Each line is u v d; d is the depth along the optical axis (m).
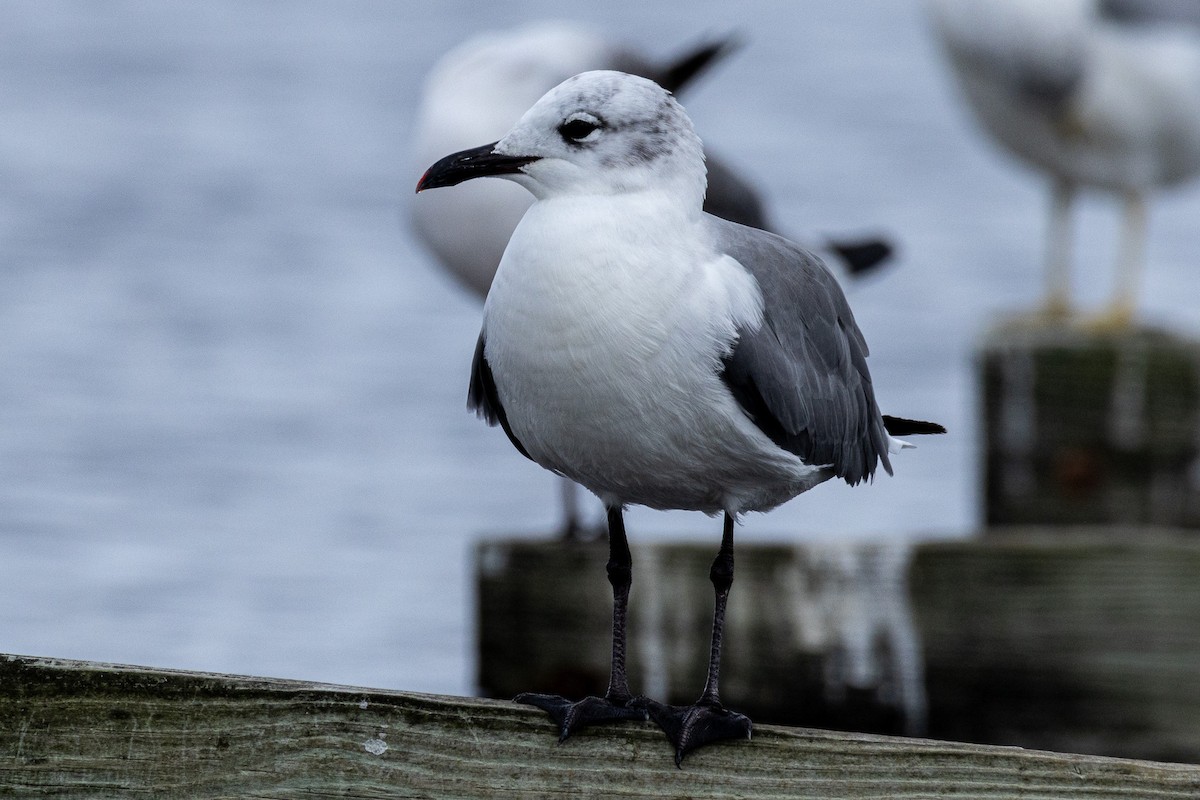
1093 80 13.94
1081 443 10.84
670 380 6.18
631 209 6.24
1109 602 9.09
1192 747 9.02
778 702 9.26
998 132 14.71
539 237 6.21
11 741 5.89
